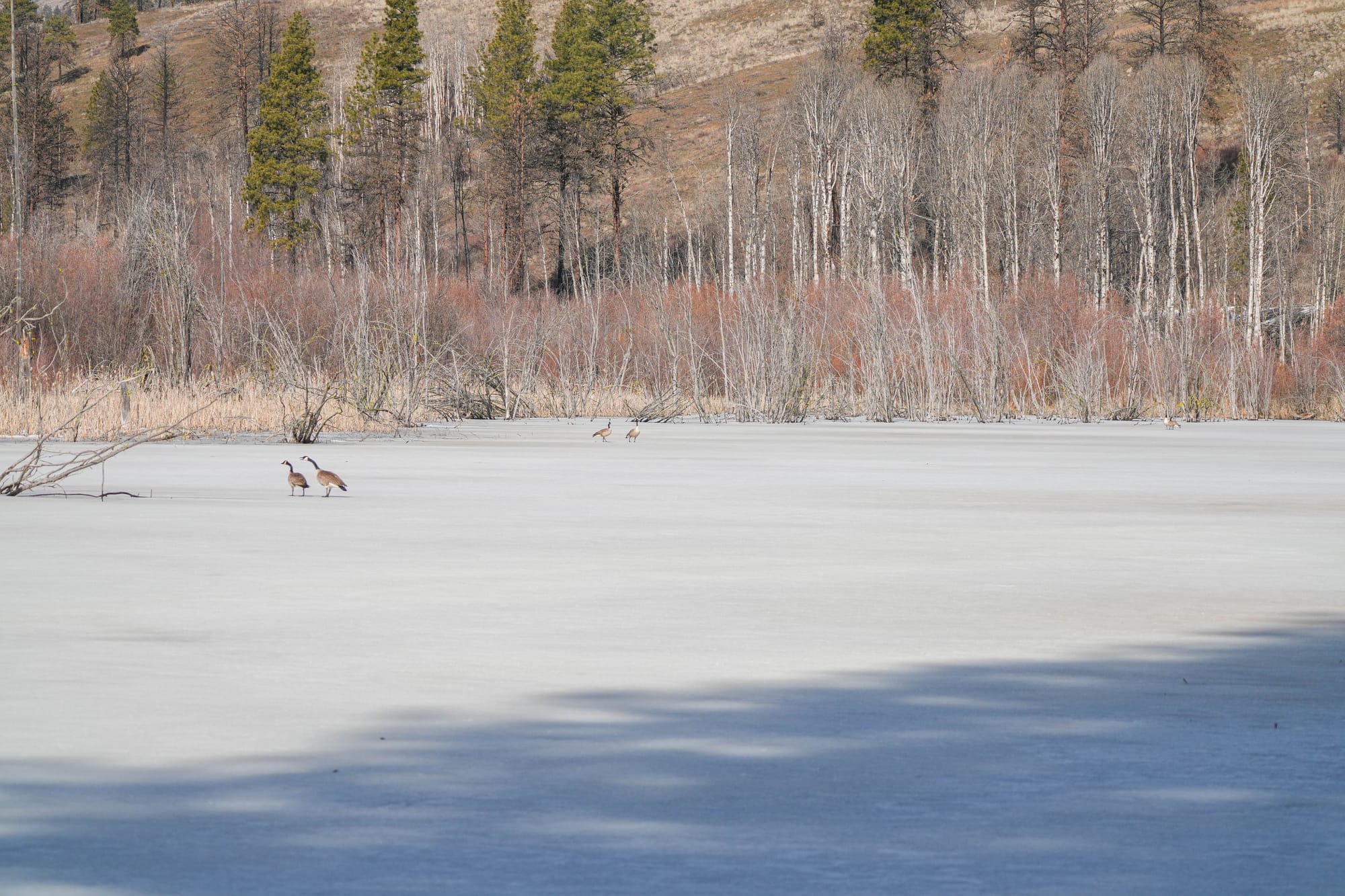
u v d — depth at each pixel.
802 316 133.38
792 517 44.66
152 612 26.75
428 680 20.88
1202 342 157.25
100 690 20.12
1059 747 17.22
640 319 147.62
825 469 66.06
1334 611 27.38
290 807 14.65
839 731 18.00
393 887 12.34
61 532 39.50
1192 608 27.77
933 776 15.91
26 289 127.00
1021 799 15.05
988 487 56.41
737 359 131.12
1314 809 14.71
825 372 141.75
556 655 22.78
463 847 13.41
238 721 18.38
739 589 29.92
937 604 28.20
